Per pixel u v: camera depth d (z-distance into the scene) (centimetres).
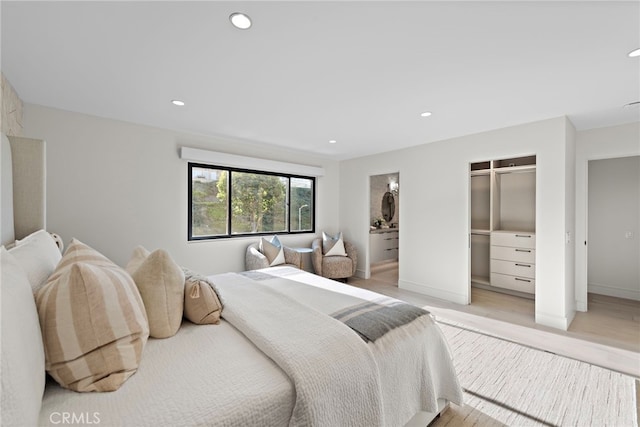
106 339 90
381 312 158
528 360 222
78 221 286
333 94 239
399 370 132
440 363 160
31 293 87
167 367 101
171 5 136
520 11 139
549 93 235
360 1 133
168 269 130
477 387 188
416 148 421
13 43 167
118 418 76
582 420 158
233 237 415
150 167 331
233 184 419
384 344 131
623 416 160
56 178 274
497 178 446
